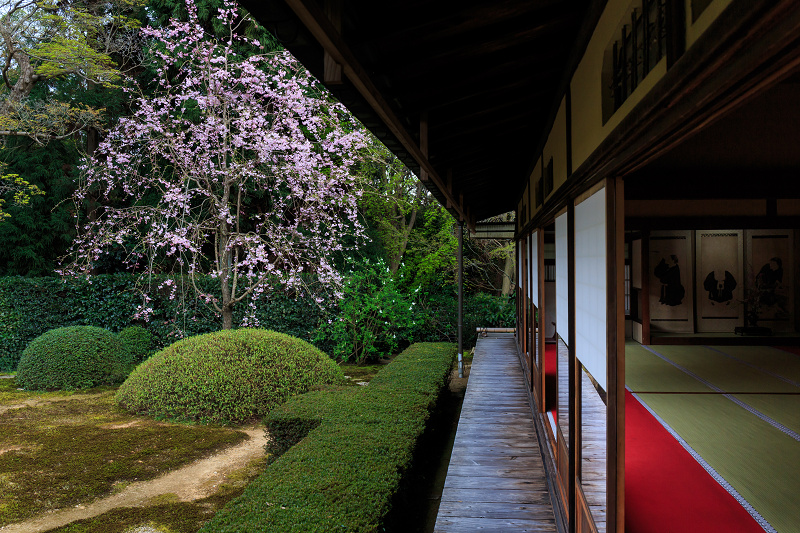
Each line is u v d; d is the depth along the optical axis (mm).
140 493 4418
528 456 4246
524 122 3990
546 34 2361
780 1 631
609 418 1752
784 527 2211
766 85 825
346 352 10594
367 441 3930
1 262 11172
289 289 10273
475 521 3156
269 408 6340
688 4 1001
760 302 6523
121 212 9117
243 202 10562
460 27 1942
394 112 2463
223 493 4414
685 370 5172
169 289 10242
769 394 4230
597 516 2094
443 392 6449
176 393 6414
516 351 9227
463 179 5684
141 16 11430
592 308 2076
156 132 9227
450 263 13500
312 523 2678
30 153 10898
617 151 1575
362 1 1648
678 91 1010
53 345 8039
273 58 8969
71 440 5676
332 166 9141
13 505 4168
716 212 6121
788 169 4719
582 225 2324
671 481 2707
